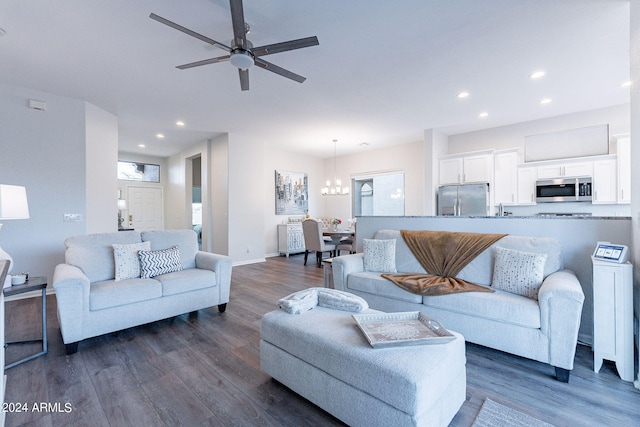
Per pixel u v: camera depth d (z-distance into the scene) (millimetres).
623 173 4180
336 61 3074
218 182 6336
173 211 8312
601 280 2014
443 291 2434
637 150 2061
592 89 3826
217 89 3760
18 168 3701
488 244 2758
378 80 3521
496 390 1840
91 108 4309
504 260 2496
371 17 2383
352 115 4832
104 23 2434
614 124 4473
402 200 7250
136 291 2654
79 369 2104
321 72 3314
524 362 2188
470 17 2385
